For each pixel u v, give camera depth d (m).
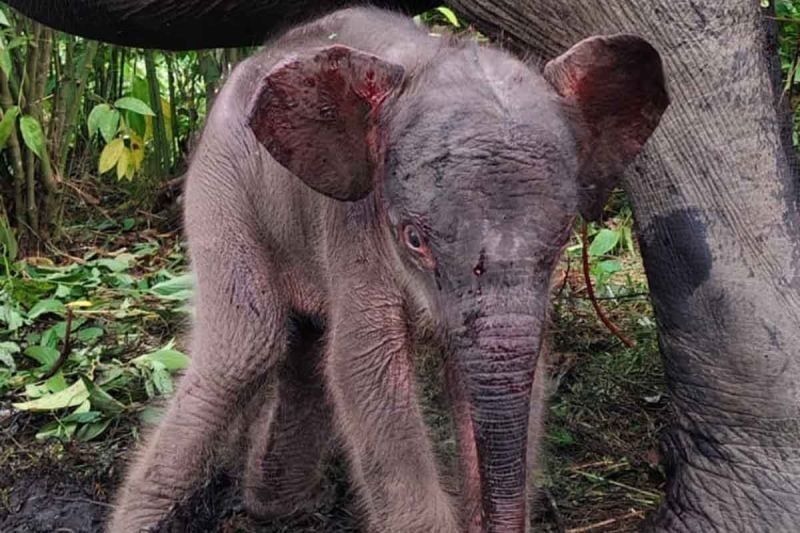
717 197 3.86
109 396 5.17
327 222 3.70
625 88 3.20
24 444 5.12
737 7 3.85
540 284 2.83
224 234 4.13
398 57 3.43
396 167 3.00
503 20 4.22
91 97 8.04
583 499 4.62
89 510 4.74
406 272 3.25
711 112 3.85
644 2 3.88
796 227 3.85
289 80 3.18
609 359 5.63
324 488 4.84
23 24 7.37
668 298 3.97
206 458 4.13
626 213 6.75
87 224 8.15
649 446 4.95
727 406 3.90
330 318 3.86
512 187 2.83
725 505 3.92
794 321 3.81
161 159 8.31
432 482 3.61
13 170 7.36
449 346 2.91
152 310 6.25
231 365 4.07
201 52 7.82
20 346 5.90
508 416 2.78
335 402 3.79
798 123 6.15
